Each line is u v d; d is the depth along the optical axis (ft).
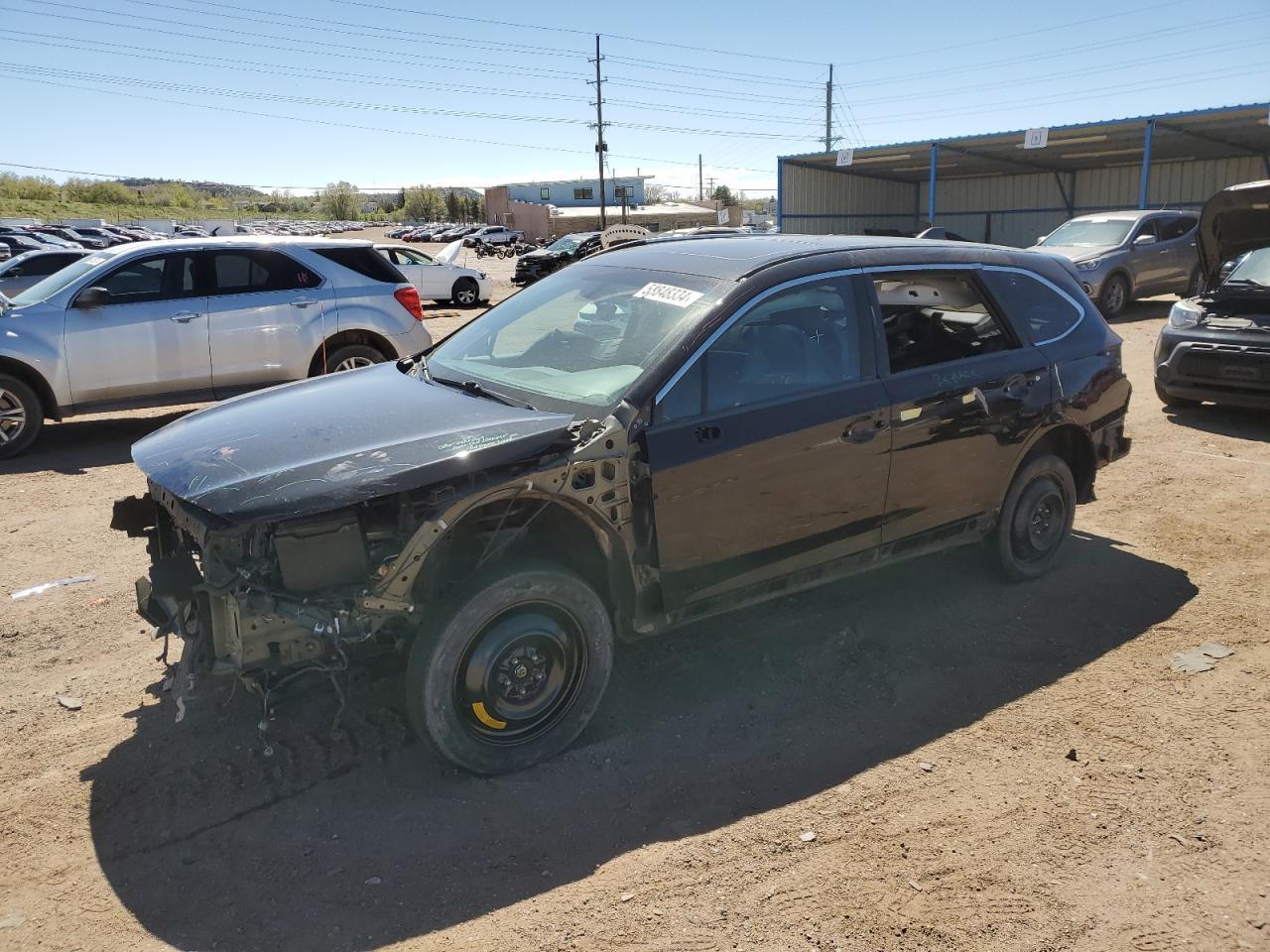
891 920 8.72
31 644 14.37
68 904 8.98
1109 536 18.63
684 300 12.42
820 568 13.09
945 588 16.19
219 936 8.59
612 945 8.45
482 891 9.18
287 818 10.25
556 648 11.10
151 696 12.84
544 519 11.57
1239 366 26.00
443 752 10.55
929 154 100.42
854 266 13.51
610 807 10.45
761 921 8.73
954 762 11.25
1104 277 51.26
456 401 12.12
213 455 10.69
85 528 19.88
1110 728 11.93
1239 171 101.35
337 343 29.60
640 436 11.10
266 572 9.84
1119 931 8.59
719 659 13.79
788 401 12.32
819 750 11.55
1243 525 19.16
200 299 27.37
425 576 10.41
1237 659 13.60
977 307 15.05
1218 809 10.30
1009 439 14.92
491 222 300.61
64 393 25.91
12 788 10.76
